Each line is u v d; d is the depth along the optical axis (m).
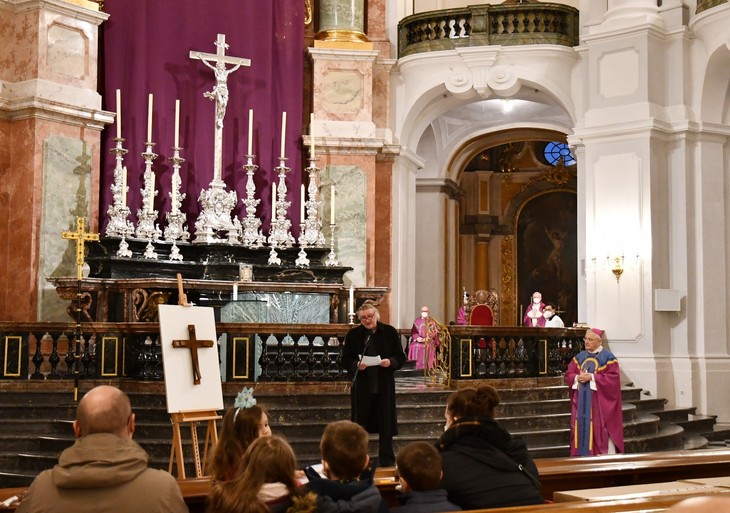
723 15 15.91
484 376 12.65
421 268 22.95
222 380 11.30
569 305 26.31
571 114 18.19
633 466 5.24
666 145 16.86
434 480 4.05
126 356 11.66
